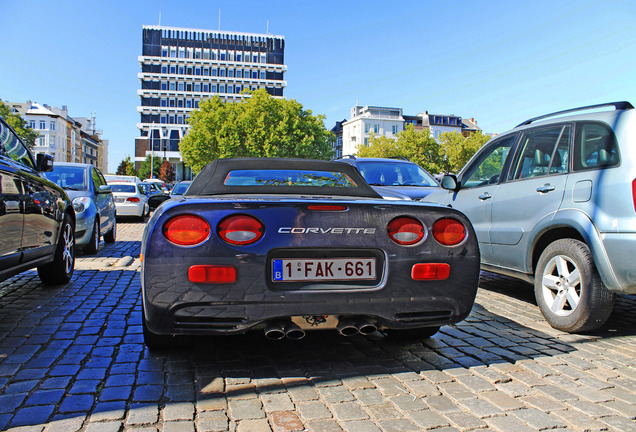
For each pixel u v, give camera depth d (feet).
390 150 224.53
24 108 359.05
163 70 374.22
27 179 14.26
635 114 12.43
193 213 8.83
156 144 369.71
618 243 11.64
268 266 8.90
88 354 10.73
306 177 12.32
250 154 180.86
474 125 391.86
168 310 8.75
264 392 8.82
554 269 13.79
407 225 9.47
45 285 18.49
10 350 10.91
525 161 15.83
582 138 13.66
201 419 7.72
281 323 9.04
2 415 7.72
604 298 12.27
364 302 9.14
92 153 497.46
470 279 9.77
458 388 9.12
